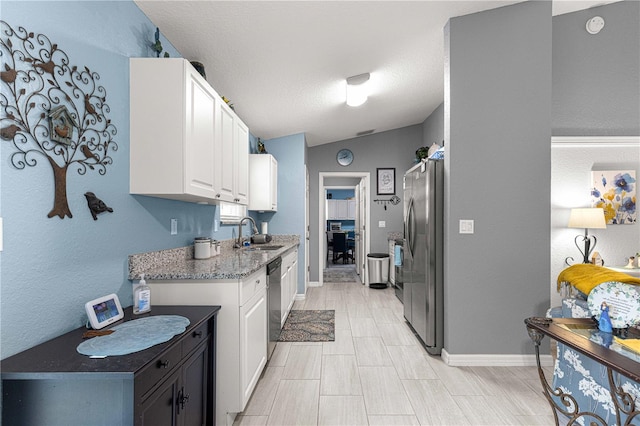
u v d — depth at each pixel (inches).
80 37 55.8
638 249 140.2
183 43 91.0
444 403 80.0
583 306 64.1
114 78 64.4
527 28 103.0
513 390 86.3
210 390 62.8
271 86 126.5
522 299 102.3
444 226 108.7
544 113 102.8
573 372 62.9
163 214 84.0
